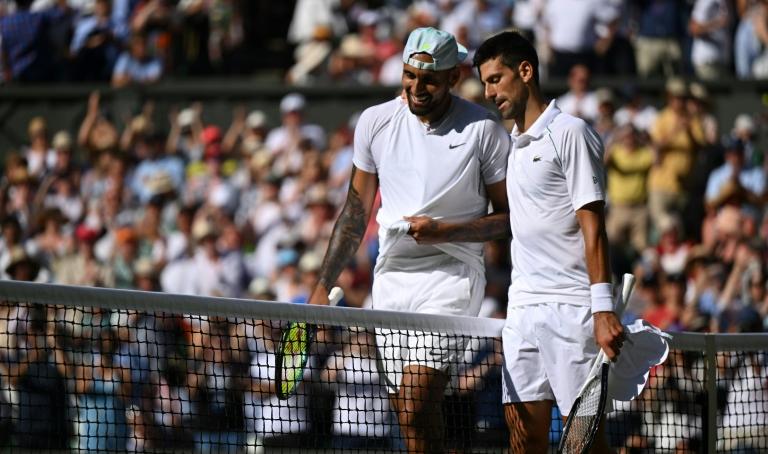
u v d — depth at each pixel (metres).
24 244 50.84
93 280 49.91
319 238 48.94
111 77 60.75
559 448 19.77
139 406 36.25
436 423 21.70
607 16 56.12
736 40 57.62
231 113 57.25
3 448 33.09
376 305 22.61
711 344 22.98
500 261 43.97
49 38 60.38
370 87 56.28
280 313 20.55
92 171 56.34
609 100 51.66
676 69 57.78
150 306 20.00
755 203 48.75
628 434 26.03
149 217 52.22
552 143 20.05
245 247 51.59
